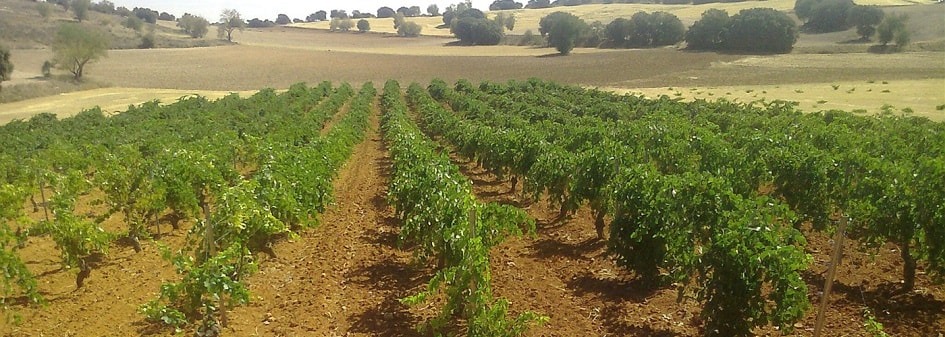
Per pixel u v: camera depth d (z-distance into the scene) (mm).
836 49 93125
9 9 145000
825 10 113250
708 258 8703
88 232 11328
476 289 8609
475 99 51250
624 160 14031
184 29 172000
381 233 16000
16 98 62969
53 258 13672
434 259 13242
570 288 11672
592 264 12938
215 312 10328
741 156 15586
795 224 13633
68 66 81562
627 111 35312
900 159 15898
